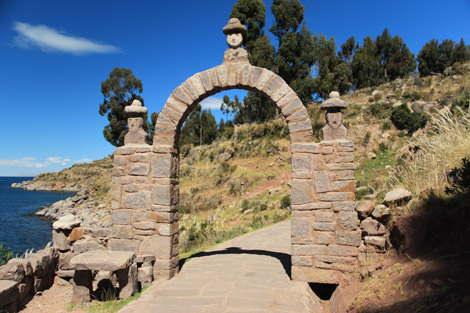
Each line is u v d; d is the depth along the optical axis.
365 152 23.03
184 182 30.19
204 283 6.15
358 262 5.87
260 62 34.78
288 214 16.17
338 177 6.16
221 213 19.66
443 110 13.96
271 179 24.64
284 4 37.00
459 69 31.64
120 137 36.44
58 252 6.62
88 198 43.03
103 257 5.54
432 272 4.01
